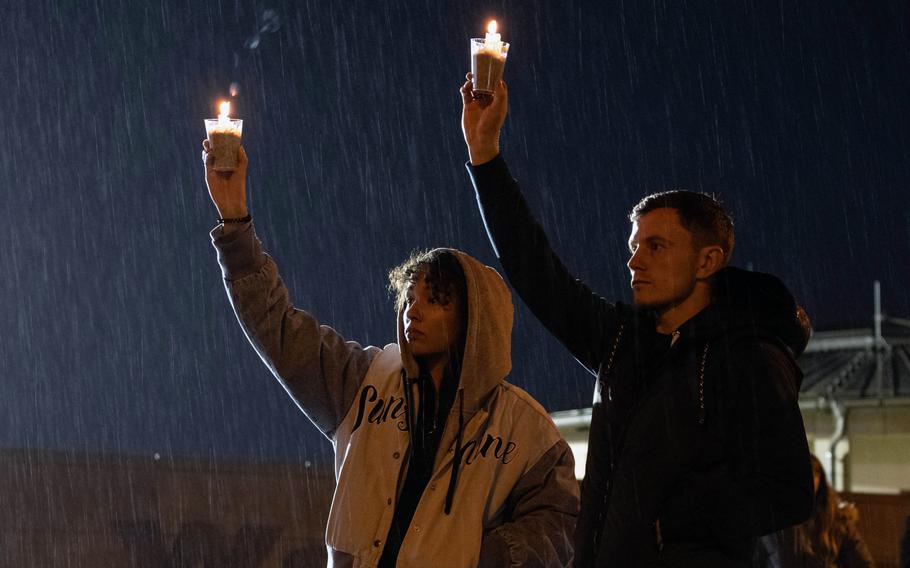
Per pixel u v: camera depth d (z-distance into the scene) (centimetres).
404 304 343
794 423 265
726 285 287
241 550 824
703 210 292
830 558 484
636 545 271
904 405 1404
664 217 291
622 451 283
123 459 817
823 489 488
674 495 271
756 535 263
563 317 314
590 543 285
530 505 334
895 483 1402
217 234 329
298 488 844
